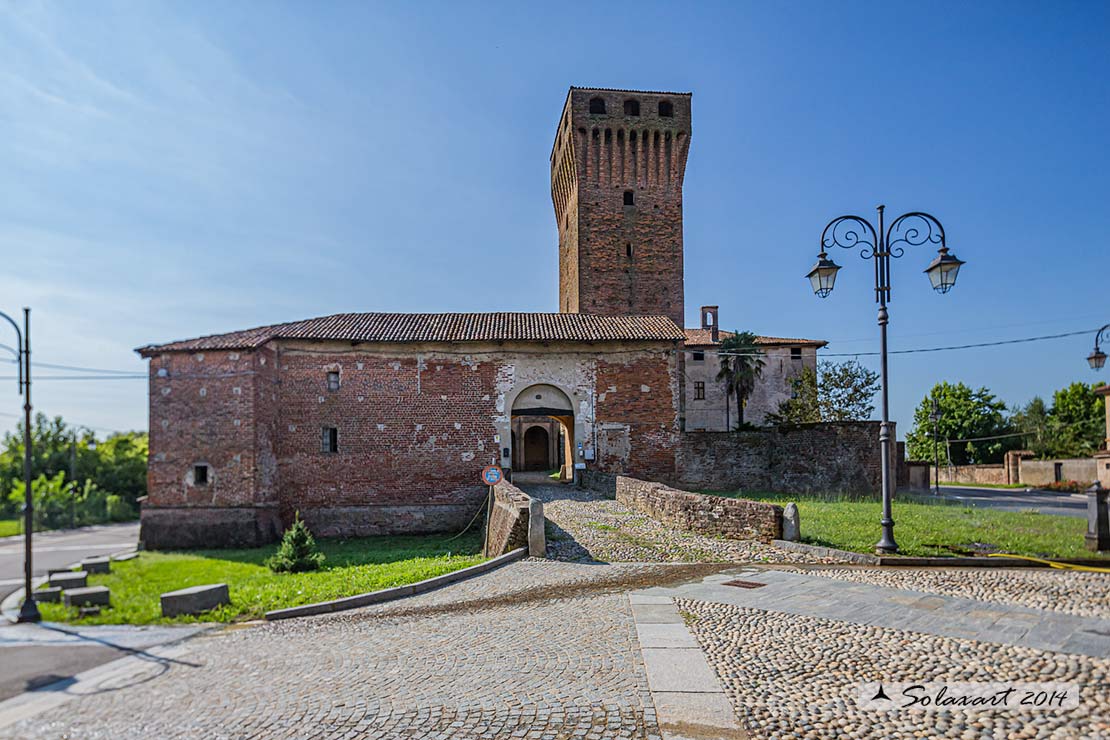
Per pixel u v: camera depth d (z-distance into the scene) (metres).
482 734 6.52
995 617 9.45
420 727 6.82
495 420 31.39
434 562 18.22
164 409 28.08
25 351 17.95
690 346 52.38
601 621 10.20
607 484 27.80
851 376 46.94
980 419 72.81
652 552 15.94
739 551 15.66
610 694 7.25
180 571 21.73
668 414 32.31
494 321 34.56
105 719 8.41
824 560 14.47
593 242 47.94
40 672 11.19
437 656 9.22
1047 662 7.50
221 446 27.78
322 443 30.58
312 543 21.14
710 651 8.52
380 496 30.56
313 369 30.80
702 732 6.25
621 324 34.66
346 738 6.75
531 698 7.32
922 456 75.69
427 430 31.08
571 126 48.12
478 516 29.70
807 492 31.25
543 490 30.22
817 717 6.46
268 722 7.46
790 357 55.47
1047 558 13.75
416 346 31.36
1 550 34.34
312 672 9.22
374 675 8.68
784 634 9.06
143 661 11.29
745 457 32.47
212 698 8.70
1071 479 47.53
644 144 48.75
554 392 32.00
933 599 10.62
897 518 19.86
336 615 13.01
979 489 45.53
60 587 19.06
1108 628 8.78
